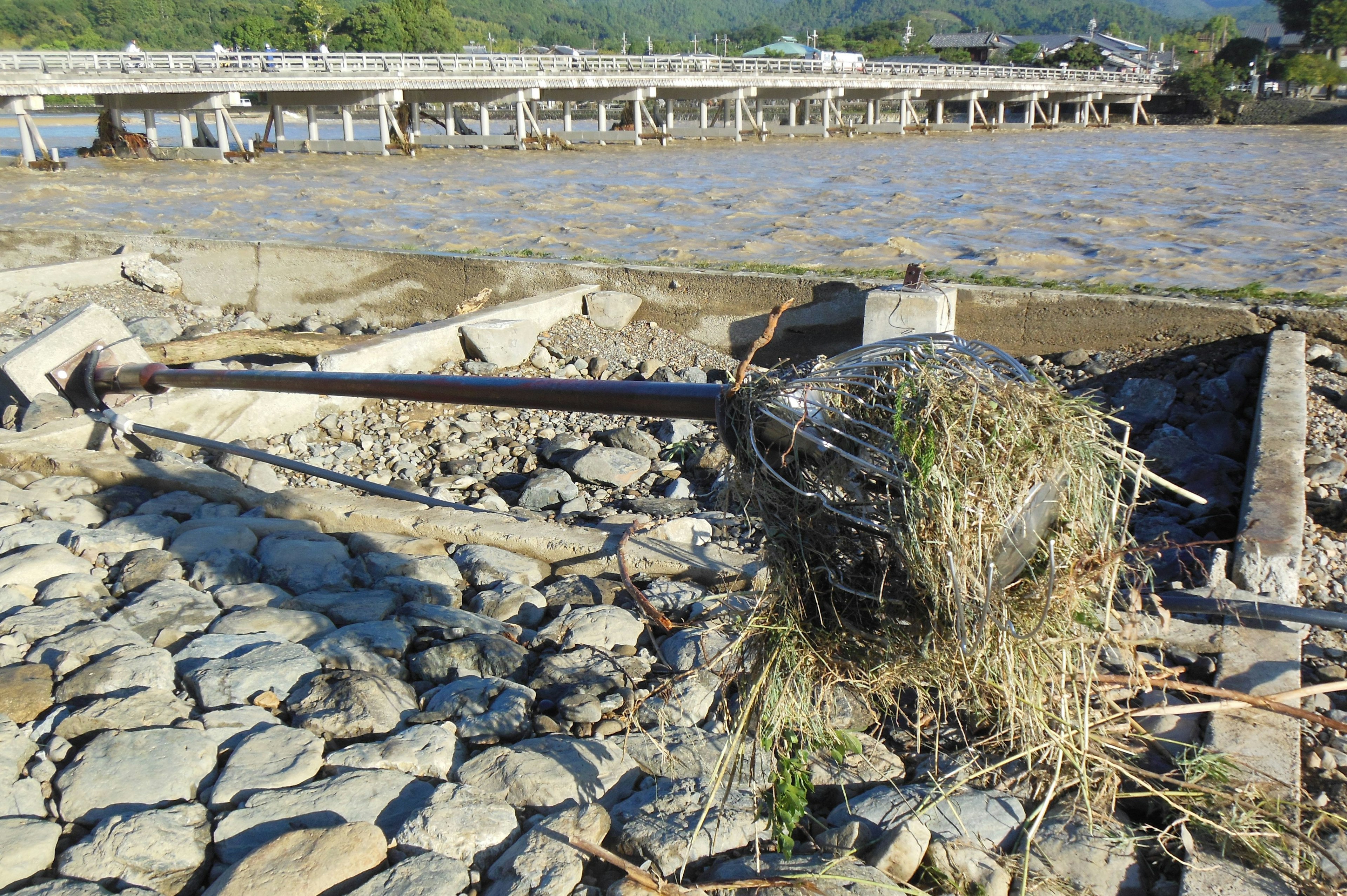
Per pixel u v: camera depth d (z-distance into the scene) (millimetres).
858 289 10367
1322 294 9195
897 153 36031
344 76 36062
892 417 2930
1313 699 4016
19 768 3650
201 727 3895
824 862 3168
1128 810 3439
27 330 11859
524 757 3607
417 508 6129
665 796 3467
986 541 2799
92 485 6574
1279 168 28094
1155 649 4211
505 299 12180
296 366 10047
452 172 28500
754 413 3127
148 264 13398
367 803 3426
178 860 3205
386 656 4441
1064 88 61031
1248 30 125750
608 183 24438
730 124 47406
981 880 3080
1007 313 9680
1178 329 9023
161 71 33844
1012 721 3090
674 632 4590
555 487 8016
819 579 3182
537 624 4938
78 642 4414
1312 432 7176
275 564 5379
